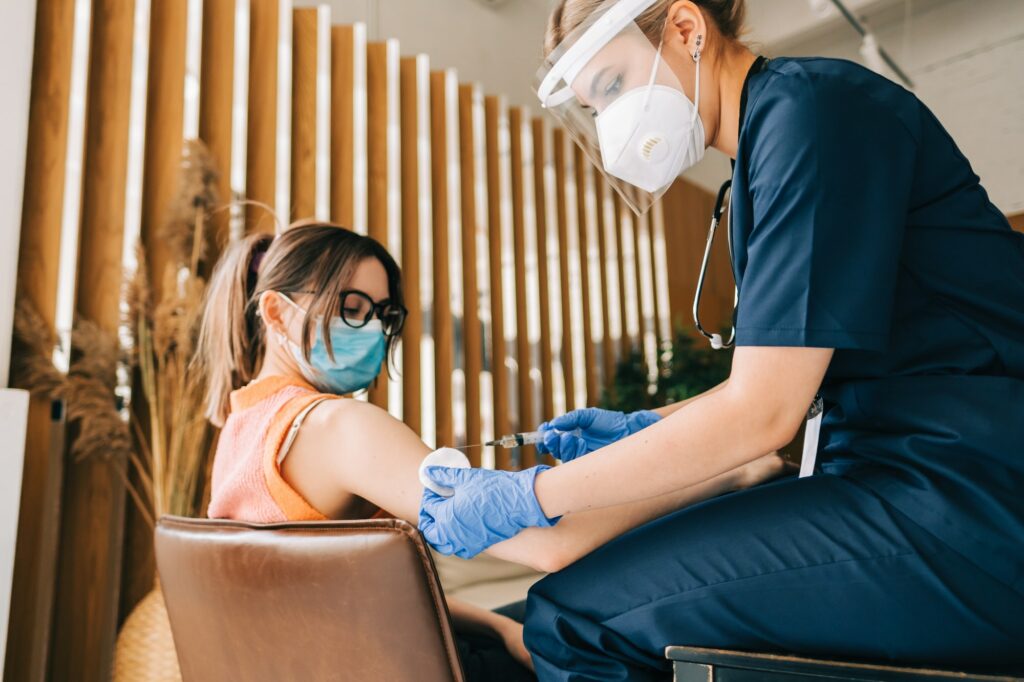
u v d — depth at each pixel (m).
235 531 0.84
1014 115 4.78
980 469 0.76
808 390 0.75
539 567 0.90
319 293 1.12
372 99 3.82
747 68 0.94
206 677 0.93
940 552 0.74
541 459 4.50
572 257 5.11
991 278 0.83
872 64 4.17
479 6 4.65
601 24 0.90
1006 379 0.78
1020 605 0.73
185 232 2.87
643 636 0.81
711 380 5.01
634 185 1.02
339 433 0.94
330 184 3.60
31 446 2.48
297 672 0.80
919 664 0.75
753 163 0.83
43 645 2.44
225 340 1.23
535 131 4.88
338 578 0.74
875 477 0.81
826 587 0.76
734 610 0.79
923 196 0.84
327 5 3.86
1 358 2.34
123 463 2.66
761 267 0.78
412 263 3.89
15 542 2.21
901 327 0.83
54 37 2.79
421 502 0.87
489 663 1.10
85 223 2.80
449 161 4.21
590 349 5.07
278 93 3.41
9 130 2.44
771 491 0.84
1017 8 4.79
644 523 0.96
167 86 3.07
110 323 2.79
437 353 4.01
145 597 2.63
